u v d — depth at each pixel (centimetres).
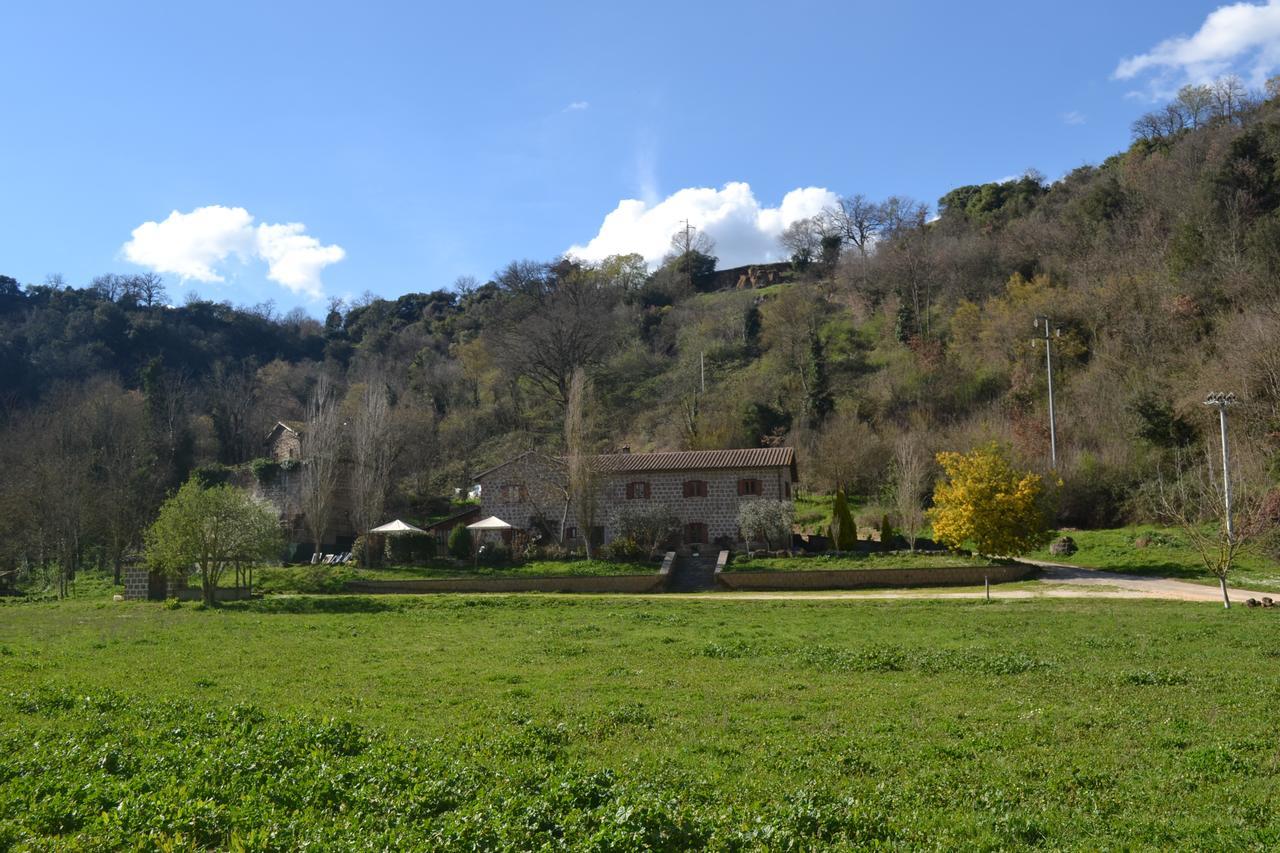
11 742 1120
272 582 4662
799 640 2384
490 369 10588
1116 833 844
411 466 7962
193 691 1630
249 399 9406
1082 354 7156
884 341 9219
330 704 1492
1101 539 5084
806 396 7919
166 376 9106
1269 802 919
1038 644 2183
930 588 4081
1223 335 5941
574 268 12188
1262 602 3006
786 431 7638
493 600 3738
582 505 4991
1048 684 1617
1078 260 8375
